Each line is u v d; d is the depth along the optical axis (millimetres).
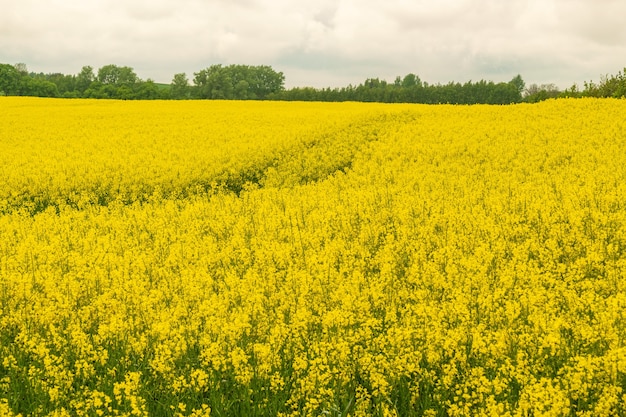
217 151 27234
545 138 26688
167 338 7301
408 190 18438
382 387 5969
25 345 7109
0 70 144000
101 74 194750
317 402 5812
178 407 6062
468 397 5676
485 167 22562
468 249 11461
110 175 22484
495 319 7371
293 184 22812
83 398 6277
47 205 20922
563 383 5812
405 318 7414
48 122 38875
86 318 8195
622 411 5438
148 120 39188
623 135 26219
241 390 6391
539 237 12109
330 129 32125
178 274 10250
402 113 36719
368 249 12016
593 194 14883
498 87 151125
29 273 9625
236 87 174375
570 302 7887
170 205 17828
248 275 9383
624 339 6535
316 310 8203
